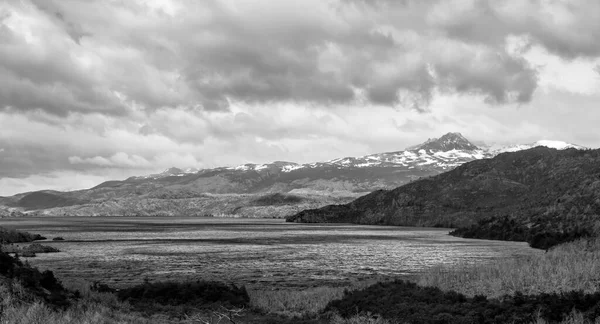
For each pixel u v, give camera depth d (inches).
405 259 3102.9
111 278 2193.7
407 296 1243.8
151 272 2427.4
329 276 2277.3
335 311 1199.6
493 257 3164.4
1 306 903.1
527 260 1654.8
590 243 2161.7
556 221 4539.9
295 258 3216.0
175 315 1184.2
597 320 911.0
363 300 1236.5
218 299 1413.6
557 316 979.9
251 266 2711.6
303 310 1282.0
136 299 1396.4
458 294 1205.7
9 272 1125.1
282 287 1932.8
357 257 3272.6
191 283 1530.5
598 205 4188.0
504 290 1258.0
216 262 2942.9
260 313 1254.3
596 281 1235.2
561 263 1437.0
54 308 1015.0
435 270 1817.2
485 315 1016.2
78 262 2908.5
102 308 1065.5
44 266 2679.6
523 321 979.3
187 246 4426.7
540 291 1200.2
